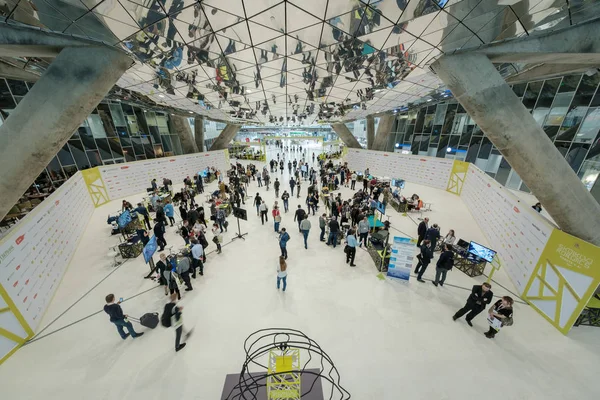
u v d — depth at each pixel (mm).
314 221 12109
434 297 6648
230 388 4047
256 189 18438
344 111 16078
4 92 11992
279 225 11547
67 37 5367
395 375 4613
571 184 6031
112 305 4980
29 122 5289
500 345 5199
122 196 16000
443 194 16359
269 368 3066
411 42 5602
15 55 5465
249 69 7344
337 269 7957
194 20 4422
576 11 4637
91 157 15938
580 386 4406
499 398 4223
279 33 5043
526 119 6168
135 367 4801
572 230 6195
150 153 20047
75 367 4805
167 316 4883
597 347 5109
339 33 5059
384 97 12695
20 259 5699
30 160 5398
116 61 6133
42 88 5387
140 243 8961
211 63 6793
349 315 6035
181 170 20359
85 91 5738
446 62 6527
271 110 15258
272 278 7500
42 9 4027
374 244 8469
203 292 6871
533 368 4719
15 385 4488
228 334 5527
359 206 11078
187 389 4410
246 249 9289
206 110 15938
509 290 6945
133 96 12578
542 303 5984
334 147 46000
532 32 5609
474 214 12180
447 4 4016
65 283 7344
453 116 19125
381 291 6887
